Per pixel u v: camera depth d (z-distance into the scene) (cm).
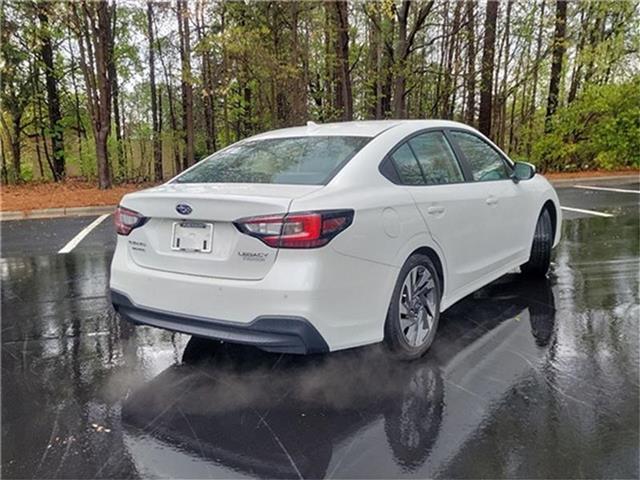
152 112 1727
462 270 344
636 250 552
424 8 1223
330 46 1472
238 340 252
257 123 1577
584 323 350
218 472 207
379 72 1356
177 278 268
